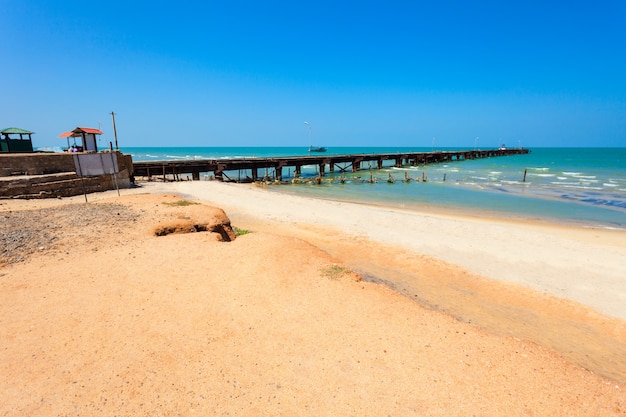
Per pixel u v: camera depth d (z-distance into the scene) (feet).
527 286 30.22
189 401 12.80
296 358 15.43
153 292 21.83
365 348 16.25
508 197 82.17
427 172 154.71
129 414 12.17
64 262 26.76
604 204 71.77
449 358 15.64
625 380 18.12
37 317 18.52
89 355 15.40
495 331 22.67
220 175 114.21
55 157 69.05
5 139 86.02
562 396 13.42
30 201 56.95
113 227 36.70
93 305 19.95
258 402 12.78
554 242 42.06
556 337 22.35
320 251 30.96
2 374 14.07
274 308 20.12
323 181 121.39
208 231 39.27
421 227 49.75
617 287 29.91
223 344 16.47
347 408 12.48
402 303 21.47
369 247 40.98
